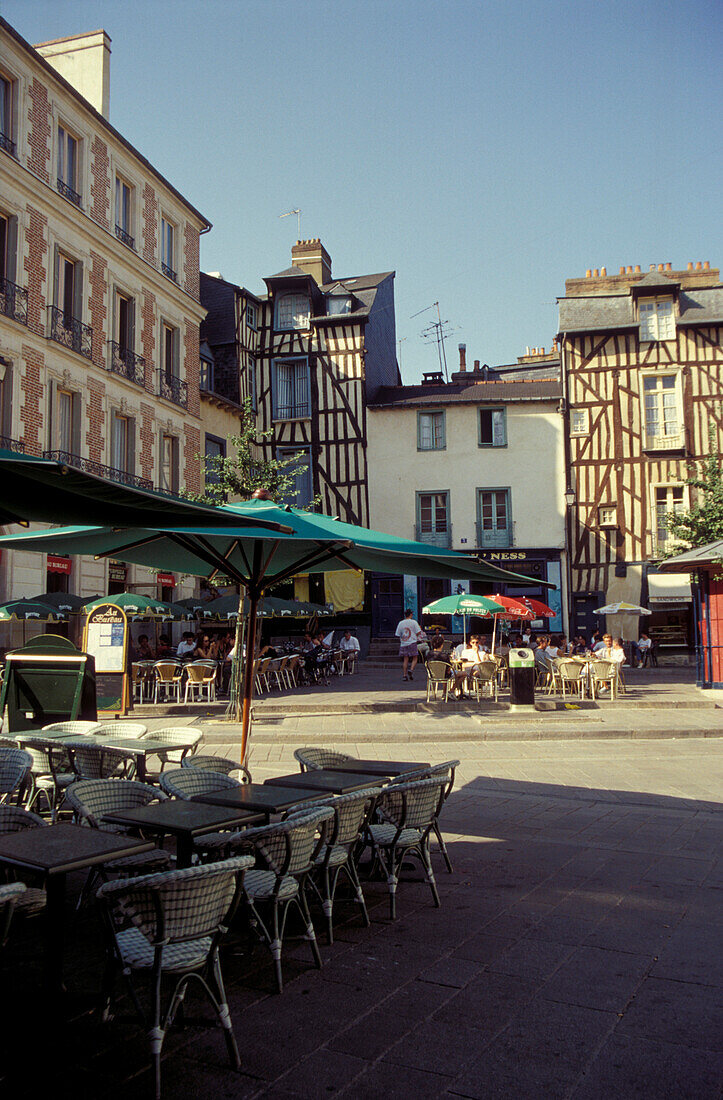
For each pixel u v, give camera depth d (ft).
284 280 94.68
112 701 44.86
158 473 76.69
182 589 80.69
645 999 11.41
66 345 62.95
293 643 83.61
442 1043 10.21
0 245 58.65
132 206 74.33
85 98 69.82
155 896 9.38
